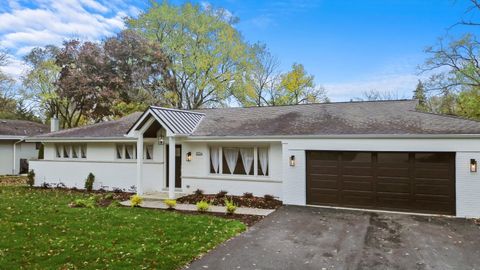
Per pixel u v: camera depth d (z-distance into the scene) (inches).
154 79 1294.3
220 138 561.3
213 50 1322.6
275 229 369.4
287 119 606.9
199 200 539.2
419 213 448.5
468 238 332.8
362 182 481.7
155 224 381.7
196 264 260.4
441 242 319.6
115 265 250.8
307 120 582.2
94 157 709.3
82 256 268.8
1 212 436.8
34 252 277.6
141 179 587.5
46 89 1279.5
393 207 464.4
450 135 426.0
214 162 606.9
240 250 295.9
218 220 404.5
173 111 617.3
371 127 497.4
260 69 1497.3
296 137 509.4
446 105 1112.2
